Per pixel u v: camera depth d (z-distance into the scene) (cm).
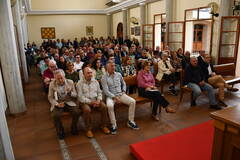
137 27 1147
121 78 371
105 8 1574
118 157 269
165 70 521
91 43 1219
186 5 770
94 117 399
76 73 443
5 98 454
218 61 646
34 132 344
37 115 416
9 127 364
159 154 252
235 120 138
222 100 438
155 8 967
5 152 235
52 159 269
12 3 598
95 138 319
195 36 1132
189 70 442
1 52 385
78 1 1509
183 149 261
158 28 973
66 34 1556
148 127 349
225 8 604
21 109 416
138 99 368
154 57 640
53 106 319
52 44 1327
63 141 312
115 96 353
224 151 148
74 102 330
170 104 454
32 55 1033
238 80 489
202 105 445
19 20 655
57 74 314
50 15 1507
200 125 334
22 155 279
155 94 367
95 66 464
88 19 1575
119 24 1449
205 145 270
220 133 148
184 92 495
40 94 559
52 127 362
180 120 372
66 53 675
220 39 625
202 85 431
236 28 606
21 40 663
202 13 734
